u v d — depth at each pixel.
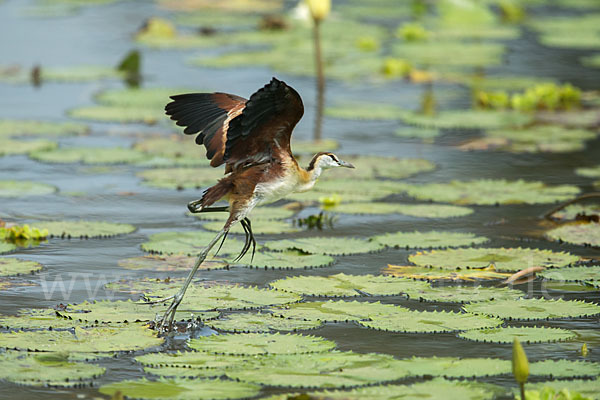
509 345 9.00
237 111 9.42
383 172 15.34
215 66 22.72
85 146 16.61
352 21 29.22
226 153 9.07
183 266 11.15
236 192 9.09
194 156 16.11
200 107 9.50
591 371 8.26
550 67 23.48
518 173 15.53
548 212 13.44
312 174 9.52
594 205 13.81
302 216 13.43
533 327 9.38
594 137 17.62
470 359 8.48
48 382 7.87
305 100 20.31
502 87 21.12
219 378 8.13
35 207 13.48
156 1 31.75
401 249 12.01
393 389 7.78
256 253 11.69
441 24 28.58
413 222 13.23
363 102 20.08
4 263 11.07
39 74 21.34
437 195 14.18
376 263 11.45
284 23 27.52
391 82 22.22
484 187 14.55
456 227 12.95
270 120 8.85
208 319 9.45
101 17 28.81
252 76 22.00
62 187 14.55
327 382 7.87
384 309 9.79
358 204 13.87
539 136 17.62
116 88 20.83
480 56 23.88
